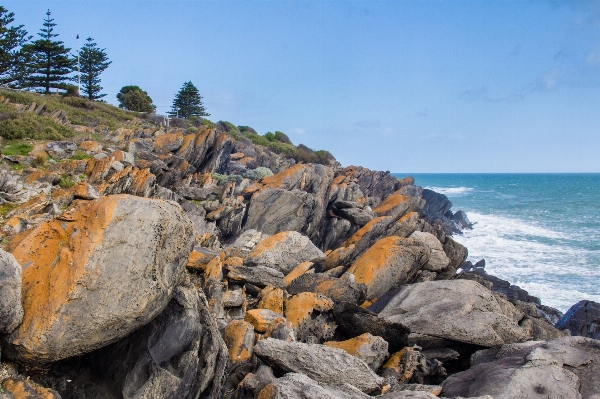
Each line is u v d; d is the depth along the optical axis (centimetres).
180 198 2436
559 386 1080
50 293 715
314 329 1554
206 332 969
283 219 2705
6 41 5238
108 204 784
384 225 2702
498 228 6288
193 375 880
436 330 1547
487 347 1518
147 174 2156
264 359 1160
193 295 946
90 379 805
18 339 688
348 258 2317
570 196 12450
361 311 1551
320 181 3095
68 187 1880
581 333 2134
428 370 1377
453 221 6203
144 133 3584
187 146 3083
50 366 772
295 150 6962
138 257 756
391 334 1518
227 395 1085
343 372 1097
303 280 1903
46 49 5794
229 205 2577
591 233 5700
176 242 834
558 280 3466
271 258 2041
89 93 7150
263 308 1598
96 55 7112
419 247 2041
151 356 816
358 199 3762
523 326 1688
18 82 5581
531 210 8788
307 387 921
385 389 1130
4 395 651
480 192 14675
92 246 734
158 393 803
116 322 736
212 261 1664
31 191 1677
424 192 7062
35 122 2645
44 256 790
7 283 672
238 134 6294
